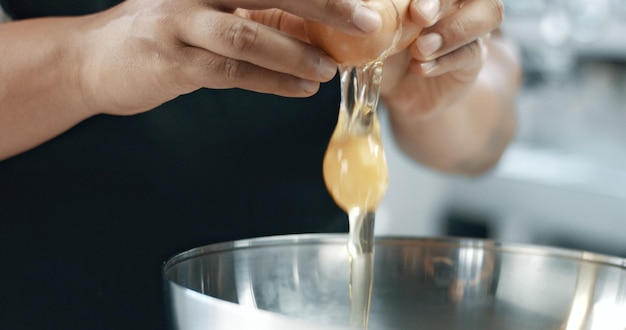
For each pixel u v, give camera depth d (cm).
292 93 67
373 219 70
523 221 211
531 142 233
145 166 92
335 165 69
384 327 72
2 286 90
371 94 68
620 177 208
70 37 74
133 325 92
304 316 71
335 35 64
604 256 71
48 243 90
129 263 91
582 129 227
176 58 66
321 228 101
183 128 92
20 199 90
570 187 201
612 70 222
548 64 231
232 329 58
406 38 68
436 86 90
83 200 91
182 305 61
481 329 72
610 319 69
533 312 72
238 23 64
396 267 74
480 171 126
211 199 95
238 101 94
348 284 73
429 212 231
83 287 91
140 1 69
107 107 73
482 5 72
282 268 72
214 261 68
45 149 89
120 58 69
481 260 74
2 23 85
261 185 97
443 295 73
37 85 75
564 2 225
